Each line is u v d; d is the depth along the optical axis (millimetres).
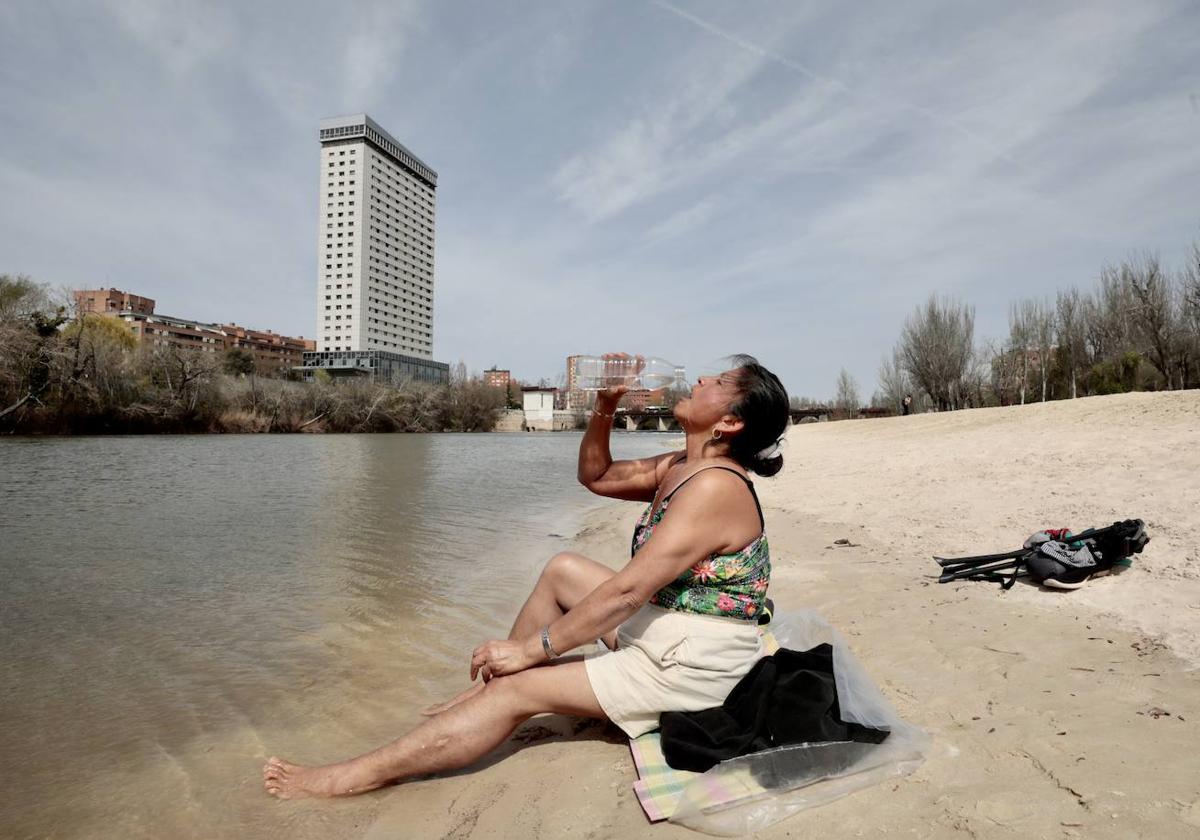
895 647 3471
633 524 9234
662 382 2906
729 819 1929
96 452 26938
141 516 10375
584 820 2080
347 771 2449
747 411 2340
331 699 3463
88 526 9367
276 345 154625
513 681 2367
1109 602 3861
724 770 2107
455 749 2359
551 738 2748
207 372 49906
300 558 7160
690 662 2271
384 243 155375
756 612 2410
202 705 3400
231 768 2723
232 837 2191
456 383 91688
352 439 51219
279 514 10664
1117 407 13906
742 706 2287
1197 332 34312
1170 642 3148
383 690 3580
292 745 2947
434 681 3707
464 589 5797
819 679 2307
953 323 52156
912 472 10641
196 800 2461
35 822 2332
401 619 4902
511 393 126500
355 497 13242
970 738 2336
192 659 4082
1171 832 1661
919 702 2742
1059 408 16531
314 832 2203
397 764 2391
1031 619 3734
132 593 5684
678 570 2223
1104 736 2256
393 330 160125
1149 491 6297
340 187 146625
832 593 4695
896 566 5363
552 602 2766
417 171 170000
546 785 2334
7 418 38438
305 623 4809
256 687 3633
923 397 60406
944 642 3475
